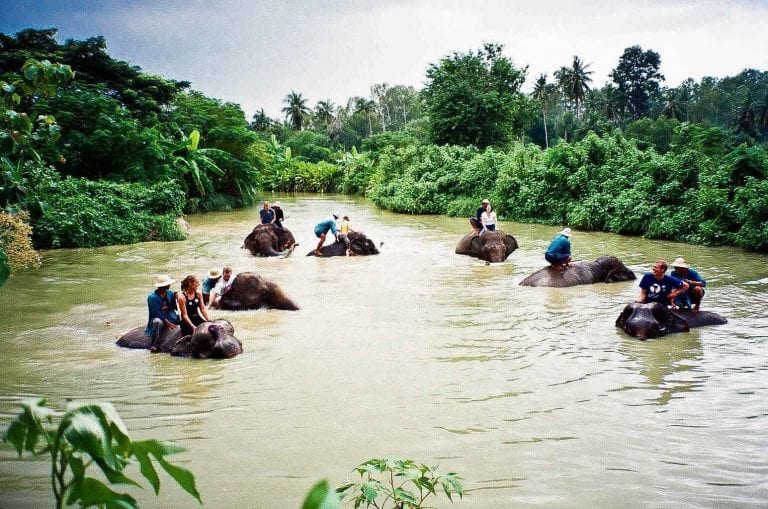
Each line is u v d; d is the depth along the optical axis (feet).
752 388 26.16
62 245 72.69
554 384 26.91
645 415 23.52
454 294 45.68
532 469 19.48
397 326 36.73
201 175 122.21
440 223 97.09
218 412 24.29
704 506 17.24
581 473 19.19
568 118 268.41
